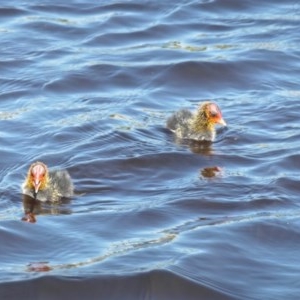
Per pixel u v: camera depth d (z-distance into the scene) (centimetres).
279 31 7256
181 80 6456
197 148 5541
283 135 5738
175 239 4600
